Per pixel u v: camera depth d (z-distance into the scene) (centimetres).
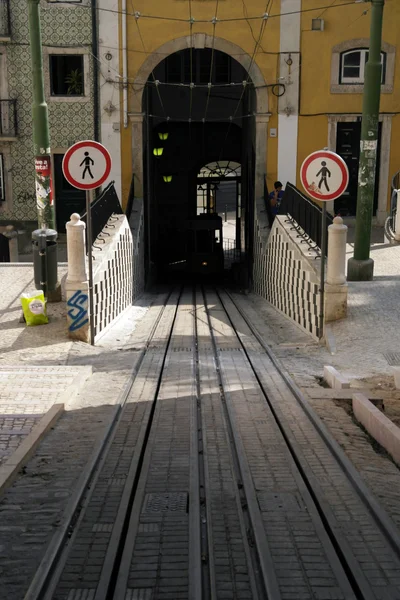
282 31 2081
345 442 577
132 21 2072
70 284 1077
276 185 1961
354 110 2125
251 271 2227
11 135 2136
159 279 2900
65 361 969
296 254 1276
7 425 632
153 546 390
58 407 678
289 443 582
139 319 1405
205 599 341
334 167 1041
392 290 1261
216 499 461
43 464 531
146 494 470
